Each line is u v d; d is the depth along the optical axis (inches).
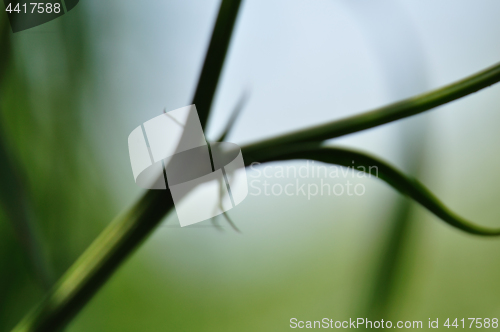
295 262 19.8
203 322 19.3
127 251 9.7
